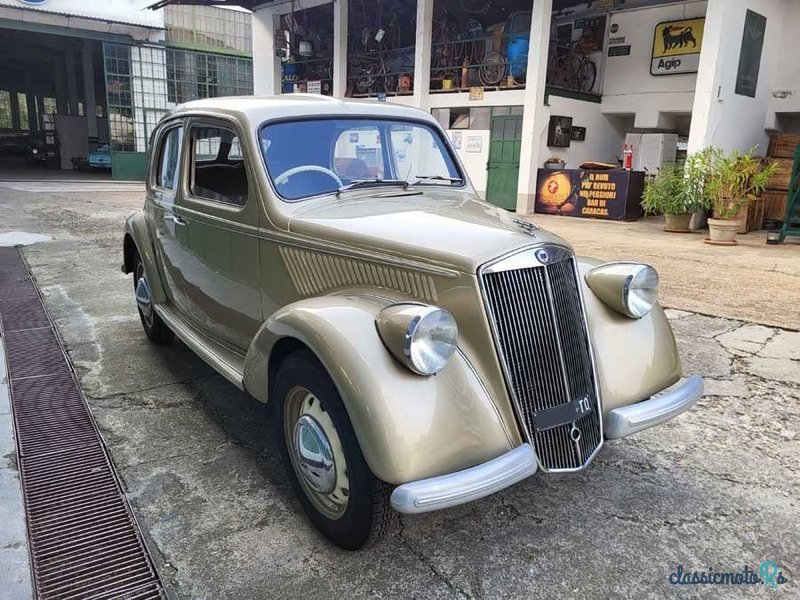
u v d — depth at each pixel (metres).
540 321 2.46
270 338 2.57
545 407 2.45
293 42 19.83
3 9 20.64
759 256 8.86
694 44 13.36
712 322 5.53
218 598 2.21
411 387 2.18
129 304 5.95
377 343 2.23
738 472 3.10
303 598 2.21
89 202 14.69
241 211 3.20
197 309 3.85
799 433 3.49
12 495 2.76
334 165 3.28
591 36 14.92
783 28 12.69
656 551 2.49
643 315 2.93
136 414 3.62
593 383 2.65
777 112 13.00
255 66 20.45
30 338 4.90
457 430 2.20
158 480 2.94
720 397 3.95
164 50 24.41
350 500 2.32
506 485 2.17
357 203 3.11
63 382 4.05
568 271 2.65
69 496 2.79
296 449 2.58
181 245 3.88
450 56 16.06
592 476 3.05
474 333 2.38
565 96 14.11
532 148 13.69
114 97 23.61
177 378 4.16
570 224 12.30
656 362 2.85
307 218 2.91
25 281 6.74
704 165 10.90
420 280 2.50
